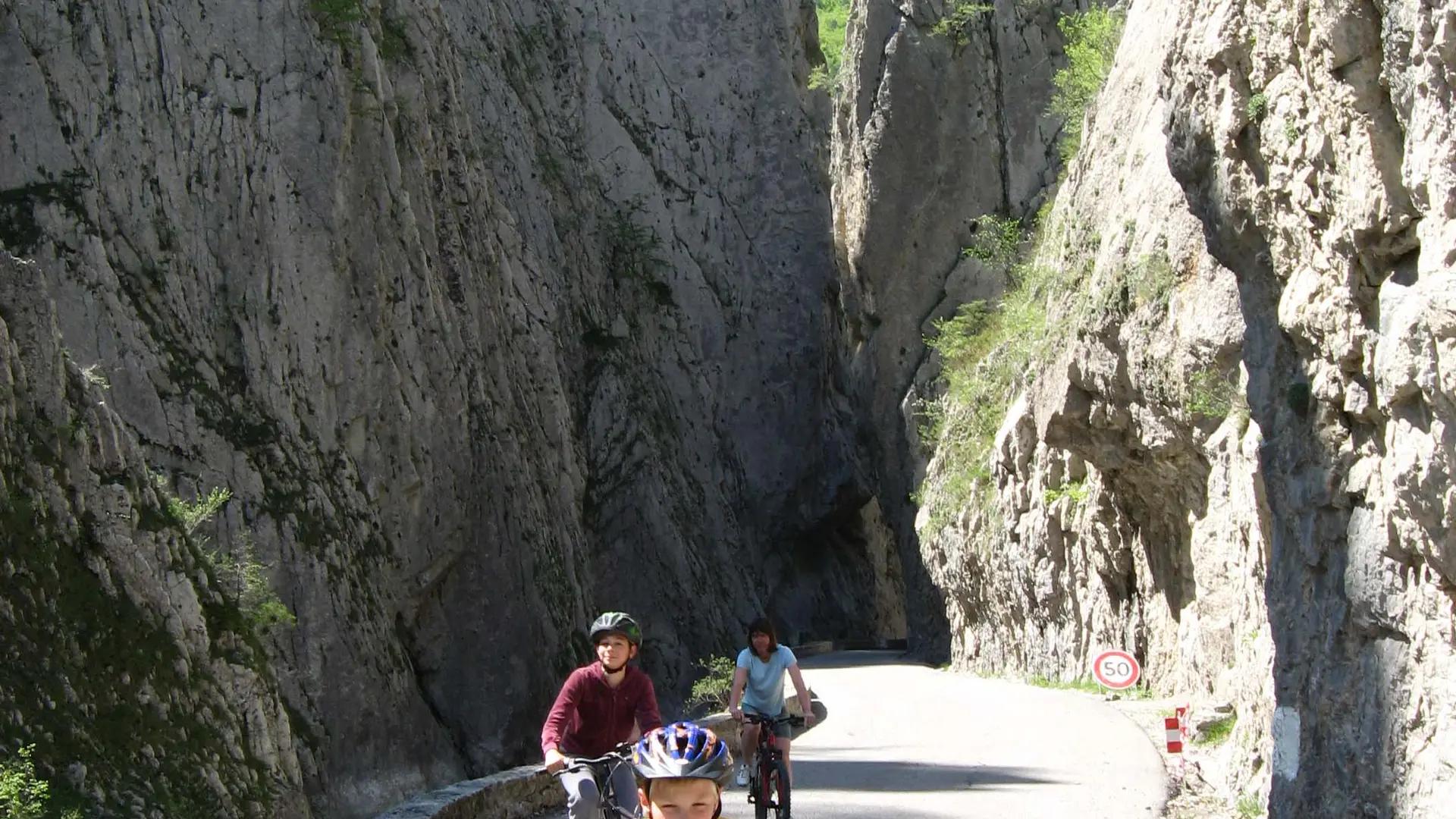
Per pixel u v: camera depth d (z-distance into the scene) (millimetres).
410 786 21250
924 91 44344
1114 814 11039
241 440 20984
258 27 23625
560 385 34281
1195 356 15797
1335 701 8109
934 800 12227
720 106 56406
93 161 21328
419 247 25281
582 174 48281
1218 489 15297
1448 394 6535
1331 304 8273
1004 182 44094
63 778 8156
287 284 22734
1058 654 26266
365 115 24672
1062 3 44375
